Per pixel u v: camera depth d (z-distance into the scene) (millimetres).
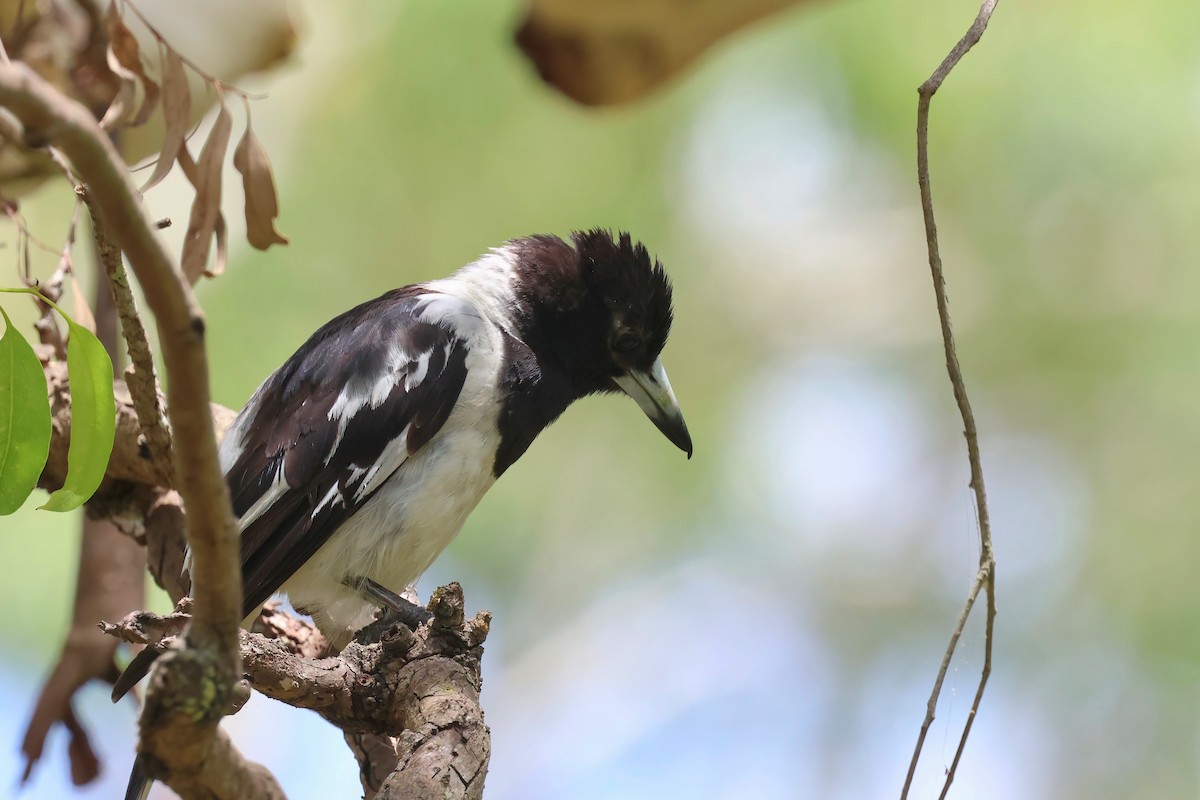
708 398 14367
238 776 3902
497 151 13172
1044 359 14242
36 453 4707
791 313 14562
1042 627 14008
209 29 7656
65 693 7648
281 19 7715
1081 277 13938
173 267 3074
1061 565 14133
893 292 14578
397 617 7199
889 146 13602
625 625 14336
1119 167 13039
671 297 8367
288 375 7516
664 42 8633
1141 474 13930
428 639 5266
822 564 14672
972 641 14141
